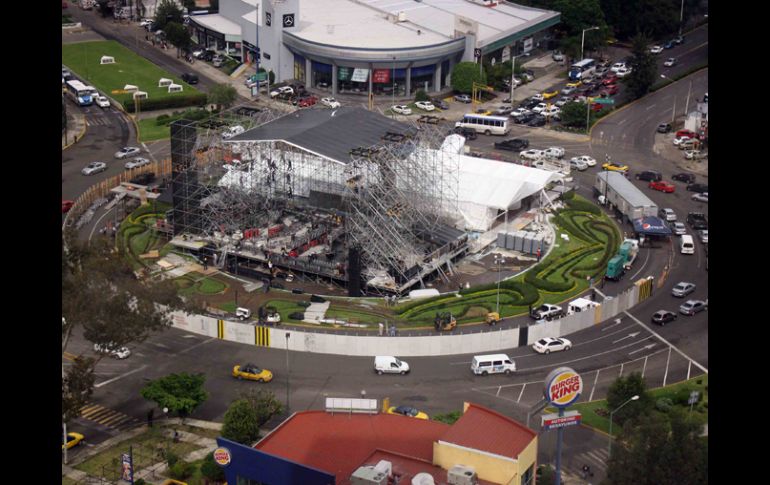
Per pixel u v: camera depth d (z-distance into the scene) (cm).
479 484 16750
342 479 17350
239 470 17712
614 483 17975
